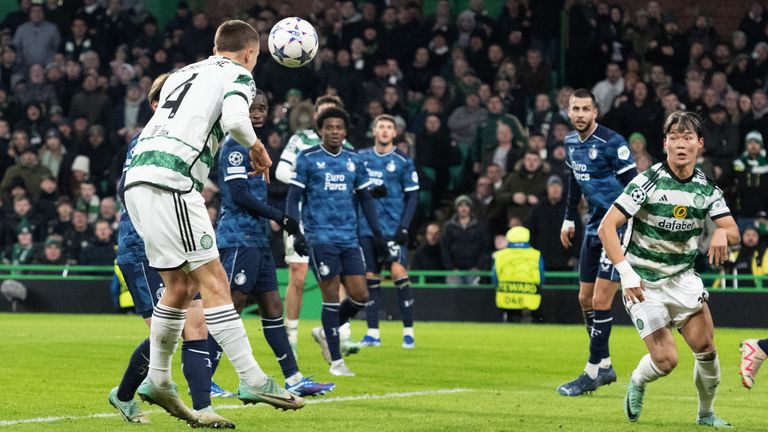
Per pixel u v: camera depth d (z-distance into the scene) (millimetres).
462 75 52219
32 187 49781
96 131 51688
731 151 47344
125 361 25672
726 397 20203
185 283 14898
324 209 23250
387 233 31422
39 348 28750
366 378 22922
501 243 44469
